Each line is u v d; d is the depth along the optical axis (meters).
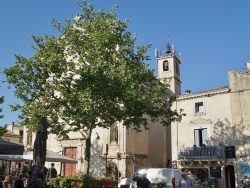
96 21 21.52
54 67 19.77
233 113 28.48
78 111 18.53
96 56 20.89
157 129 39.31
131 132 33.44
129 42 22.20
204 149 28.83
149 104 19.94
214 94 29.81
